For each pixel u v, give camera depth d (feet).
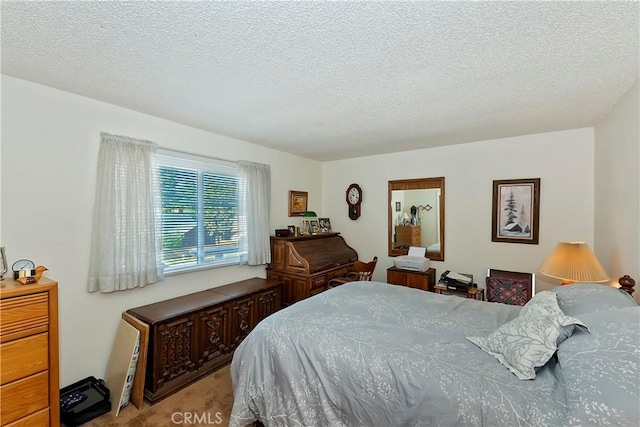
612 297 5.06
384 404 4.33
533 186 10.10
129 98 7.06
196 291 9.53
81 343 7.02
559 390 3.71
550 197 9.87
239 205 11.00
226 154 10.50
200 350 7.97
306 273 10.98
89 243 7.14
